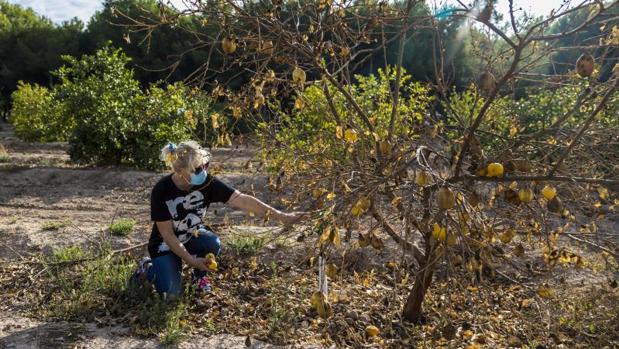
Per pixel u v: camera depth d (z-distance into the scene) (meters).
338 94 4.66
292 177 3.82
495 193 3.14
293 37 3.03
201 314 3.73
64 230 5.82
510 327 3.57
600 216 3.44
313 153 3.65
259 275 4.43
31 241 5.41
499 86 2.65
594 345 3.36
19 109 18.77
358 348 3.27
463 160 3.08
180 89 3.29
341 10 3.21
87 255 4.75
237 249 4.84
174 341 3.32
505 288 4.23
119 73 11.33
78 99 10.95
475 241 2.65
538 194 2.95
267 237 4.50
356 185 3.08
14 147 17.56
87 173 10.30
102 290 4.07
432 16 2.69
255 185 8.50
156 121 10.54
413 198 2.62
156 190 3.81
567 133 3.20
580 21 3.32
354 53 3.66
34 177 10.11
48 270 4.27
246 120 3.79
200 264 3.82
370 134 3.39
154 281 3.96
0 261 4.90
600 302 3.85
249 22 3.06
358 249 4.69
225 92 3.42
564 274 4.50
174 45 21.33
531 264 4.60
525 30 3.02
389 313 3.44
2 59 39.19
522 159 2.76
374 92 6.47
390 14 3.42
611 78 2.90
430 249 3.10
